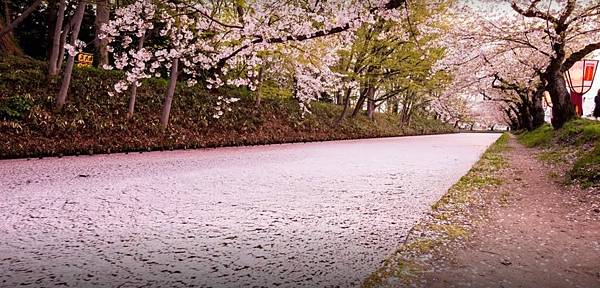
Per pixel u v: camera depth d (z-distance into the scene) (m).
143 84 16.55
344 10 7.92
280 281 3.27
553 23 11.27
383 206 6.01
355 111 28.45
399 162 11.99
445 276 2.99
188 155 12.56
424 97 39.06
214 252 3.99
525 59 16.53
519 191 6.34
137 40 17.23
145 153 12.54
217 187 7.49
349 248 4.11
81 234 4.57
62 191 6.87
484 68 17.42
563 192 6.11
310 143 20.05
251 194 6.89
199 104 17.55
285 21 8.99
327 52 16.55
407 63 22.56
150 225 4.96
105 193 6.79
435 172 9.76
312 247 4.14
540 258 3.40
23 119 11.20
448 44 14.24
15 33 17.28
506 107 40.09
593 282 2.89
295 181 8.27
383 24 19.94
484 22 13.52
